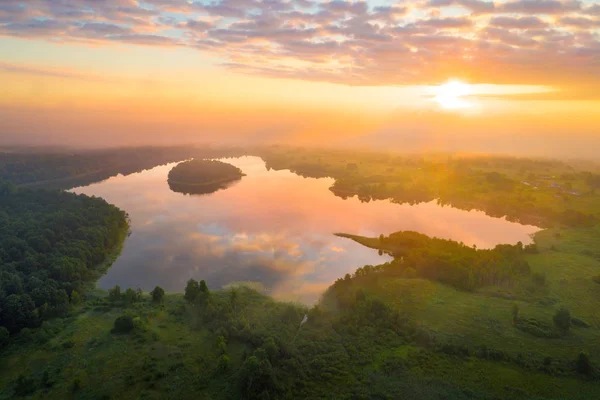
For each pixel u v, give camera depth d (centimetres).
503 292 13388
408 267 14962
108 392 8894
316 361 9825
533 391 8725
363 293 12588
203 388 9088
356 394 8725
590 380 9050
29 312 11400
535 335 10850
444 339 10644
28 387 8944
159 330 11400
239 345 10694
